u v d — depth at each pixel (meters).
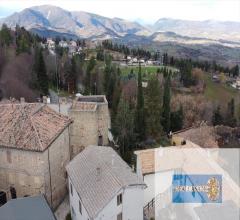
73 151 50.03
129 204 31.97
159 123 72.12
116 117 63.66
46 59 106.56
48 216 31.25
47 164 39.44
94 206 30.53
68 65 109.88
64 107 54.72
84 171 36.22
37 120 41.59
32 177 39.19
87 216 31.69
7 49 101.38
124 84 99.31
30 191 39.88
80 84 106.31
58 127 43.00
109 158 36.84
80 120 48.88
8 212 31.45
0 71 86.31
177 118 81.50
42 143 38.50
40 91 88.56
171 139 68.75
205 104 103.00
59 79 105.50
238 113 99.69
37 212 31.64
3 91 76.56
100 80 100.44
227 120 92.44
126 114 62.19
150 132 69.12
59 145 43.03
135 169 45.44
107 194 30.91
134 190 31.81
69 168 38.41
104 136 52.66
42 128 40.81
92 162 36.97
